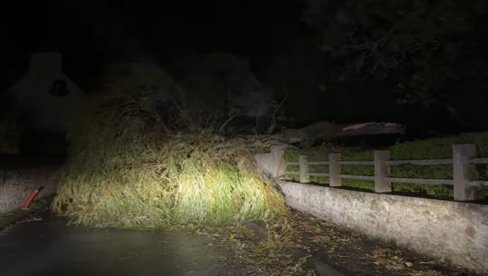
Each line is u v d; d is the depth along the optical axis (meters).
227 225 13.60
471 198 7.51
